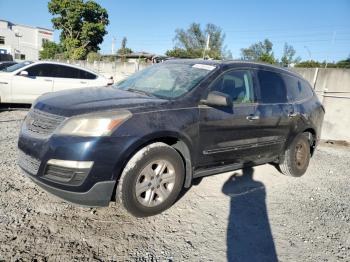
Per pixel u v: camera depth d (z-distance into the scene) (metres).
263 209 4.39
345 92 9.44
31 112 3.79
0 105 10.52
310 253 3.49
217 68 4.46
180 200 4.35
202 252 3.28
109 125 3.33
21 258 2.87
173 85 4.34
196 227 3.73
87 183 3.26
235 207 4.35
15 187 4.20
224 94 4.01
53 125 3.39
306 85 6.10
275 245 3.56
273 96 5.17
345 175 6.38
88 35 48.16
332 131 9.66
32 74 10.14
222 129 4.28
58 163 3.25
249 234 3.72
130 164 3.49
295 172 5.73
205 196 4.58
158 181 3.76
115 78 20.03
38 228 3.36
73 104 3.55
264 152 5.08
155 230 3.58
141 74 5.10
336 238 3.85
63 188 3.27
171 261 3.09
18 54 67.62
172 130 3.72
